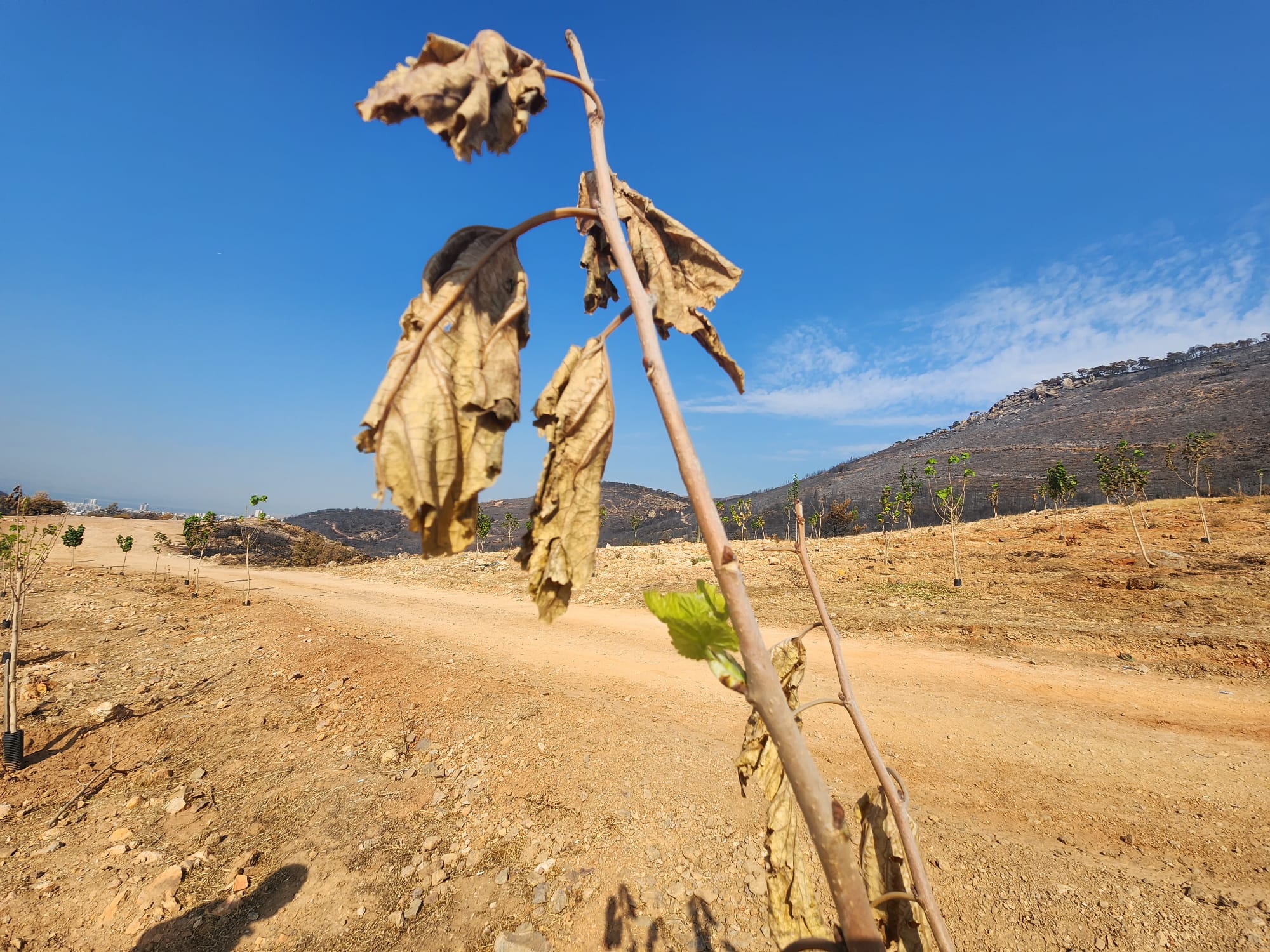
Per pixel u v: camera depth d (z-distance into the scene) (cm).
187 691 878
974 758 570
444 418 102
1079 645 907
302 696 834
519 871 436
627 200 133
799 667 146
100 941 399
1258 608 958
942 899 377
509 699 736
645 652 1012
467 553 2870
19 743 639
